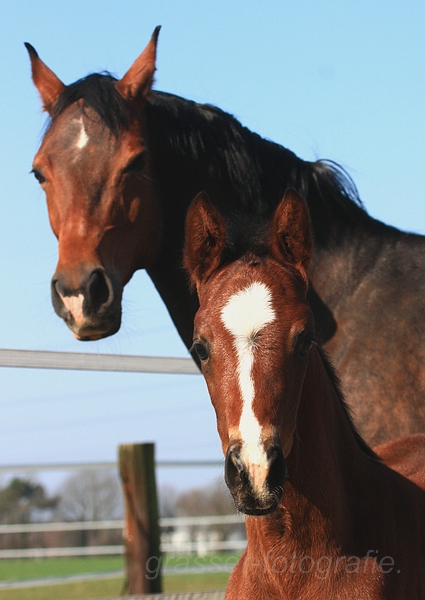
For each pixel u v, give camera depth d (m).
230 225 3.23
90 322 3.78
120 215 4.02
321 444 2.99
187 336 4.42
